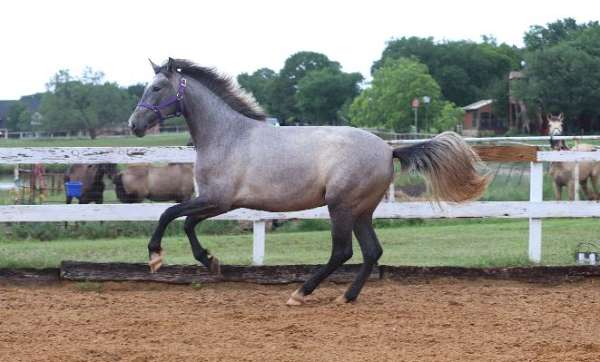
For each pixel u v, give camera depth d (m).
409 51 91.25
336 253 7.86
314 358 5.89
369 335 6.62
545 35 86.19
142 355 5.95
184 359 5.85
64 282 9.09
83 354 5.99
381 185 7.88
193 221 8.02
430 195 8.11
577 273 9.21
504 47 95.75
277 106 94.25
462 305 7.89
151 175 16.84
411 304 7.95
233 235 14.68
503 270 9.25
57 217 9.54
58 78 63.09
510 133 68.06
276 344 6.32
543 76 63.78
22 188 17.22
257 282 9.09
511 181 21.44
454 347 6.22
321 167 7.74
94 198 16.02
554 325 6.99
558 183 18.75
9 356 5.92
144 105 8.08
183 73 8.17
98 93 62.47
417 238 14.12
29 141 51.50
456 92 88.81
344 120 77.75
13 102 85.19
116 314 7.50
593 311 7.59
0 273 9.13
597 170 18.41
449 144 7.88
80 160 9.64
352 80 90.31
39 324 7.04
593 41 66.88
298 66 95.88
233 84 8.20
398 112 57.94
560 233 14.46
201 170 7.97
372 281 9.18
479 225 16.81
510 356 5.92
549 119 31.36
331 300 8.27
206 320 7.23
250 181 7.84
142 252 12.04
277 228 16.31
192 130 8.12
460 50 91.19
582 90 62.12
